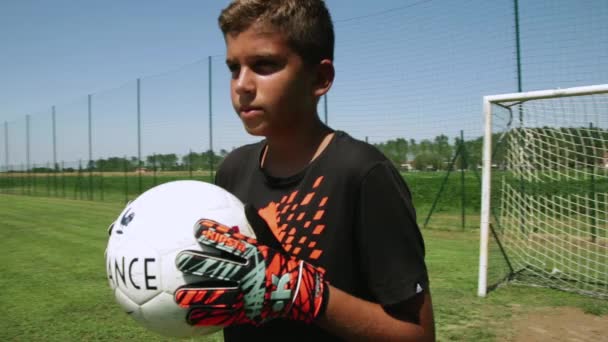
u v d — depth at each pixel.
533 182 6.29
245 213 0.98
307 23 0.98
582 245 7.07
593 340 3.70
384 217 0.93
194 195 0.94
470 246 8.11
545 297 4.88
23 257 7.89
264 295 0.81
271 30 0.95
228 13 0.99
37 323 4.27
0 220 14.11
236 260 0.83
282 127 1.01
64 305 4.88
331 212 0.99
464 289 5.21
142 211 0.92
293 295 0.82
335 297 0.86
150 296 0.85
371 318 0.87
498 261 6.37
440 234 9.64
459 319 4.20
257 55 0.95
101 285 5.79
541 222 6.46
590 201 6.33
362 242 0.95
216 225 0.86
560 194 6.34
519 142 6.03
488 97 5.29
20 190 32.91
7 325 4.22
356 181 0.97
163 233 0.87
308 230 1.00
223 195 0.99
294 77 0.97
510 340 3.71
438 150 13.20
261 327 1.01
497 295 4.97
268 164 1.19
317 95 1.05
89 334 3.98
